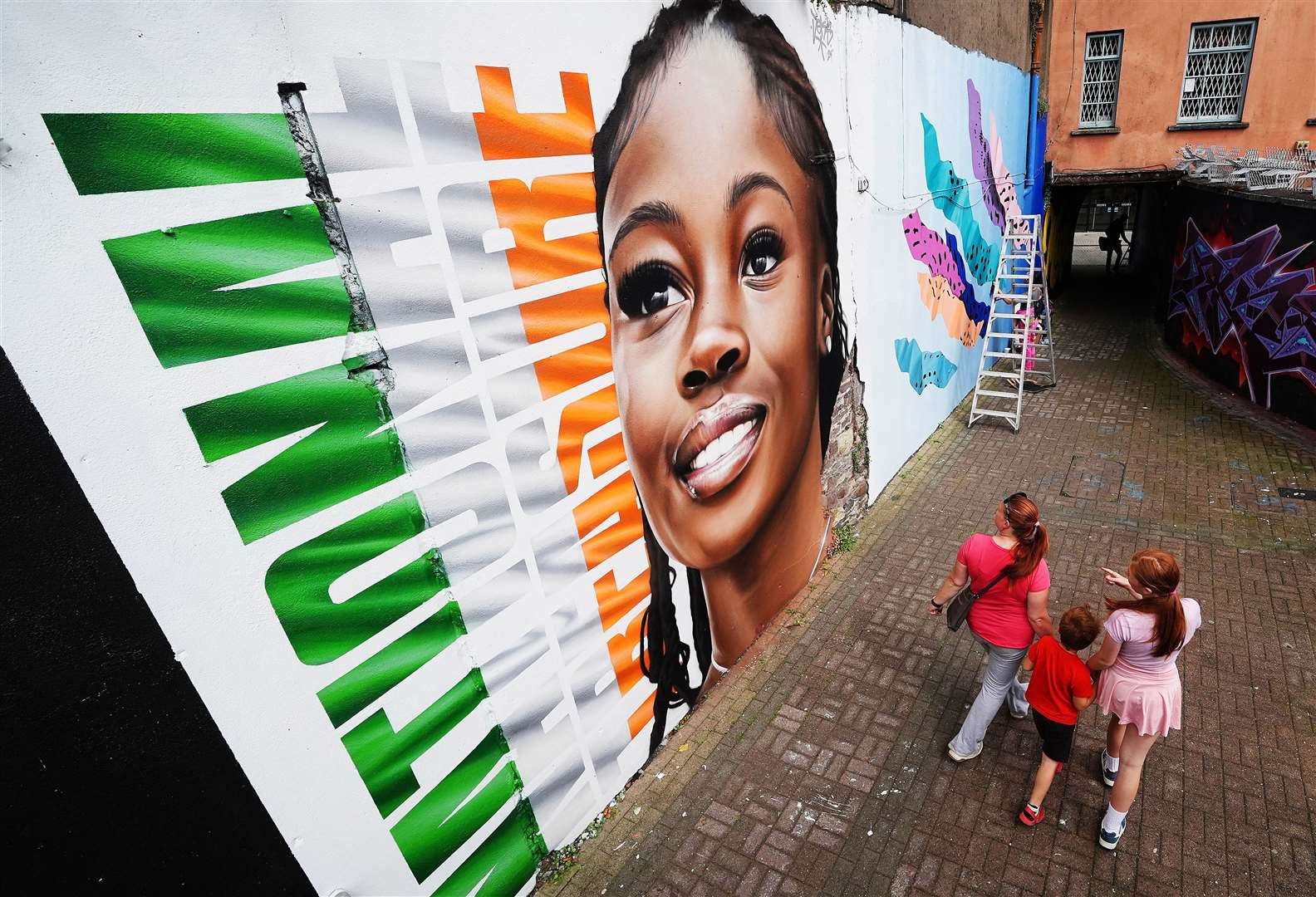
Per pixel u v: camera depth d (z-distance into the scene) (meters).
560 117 3.22
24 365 1.83
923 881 3.65
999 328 11.84
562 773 3.79
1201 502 7.13
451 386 2.91
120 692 2.09
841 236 5.92
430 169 2.71
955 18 8.25
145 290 2.03
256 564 2.37
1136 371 11.47
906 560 6.50
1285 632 5.18
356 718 2.74
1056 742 3.61
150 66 1.97
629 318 3.79
